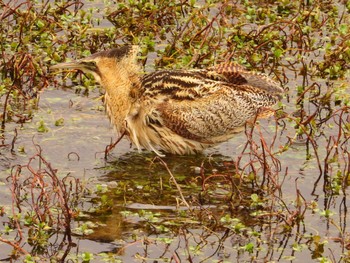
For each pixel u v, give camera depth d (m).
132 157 15.42
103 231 12.96
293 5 21.77
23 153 15.09
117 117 15.81
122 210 13.58
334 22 20.89
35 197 13.76
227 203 13.90
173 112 15.46
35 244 12.57
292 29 19.70
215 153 15.73
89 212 13.46
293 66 18.83
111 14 20.53
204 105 15.55
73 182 14.32
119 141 15.91
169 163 15.35
